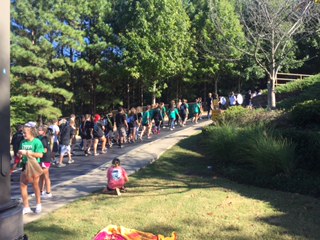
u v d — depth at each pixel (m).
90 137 16.64
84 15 33.16
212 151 12.43
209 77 40.06
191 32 36.12
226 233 6.08
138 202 8.07
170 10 34.00
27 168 7.47
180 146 15.73
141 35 33.12
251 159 10.37
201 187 9.40
